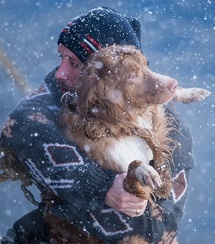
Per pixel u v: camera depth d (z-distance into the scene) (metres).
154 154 7.34
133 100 7.23
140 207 7.09
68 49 7.52
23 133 7.30
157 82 7.21
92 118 7.21
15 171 7.64
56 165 7.17
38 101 7.50
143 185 6.82
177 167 7.65
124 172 7.20
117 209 7.11
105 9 7.80
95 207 7.16
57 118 7.38
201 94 7.85
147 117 7.46
